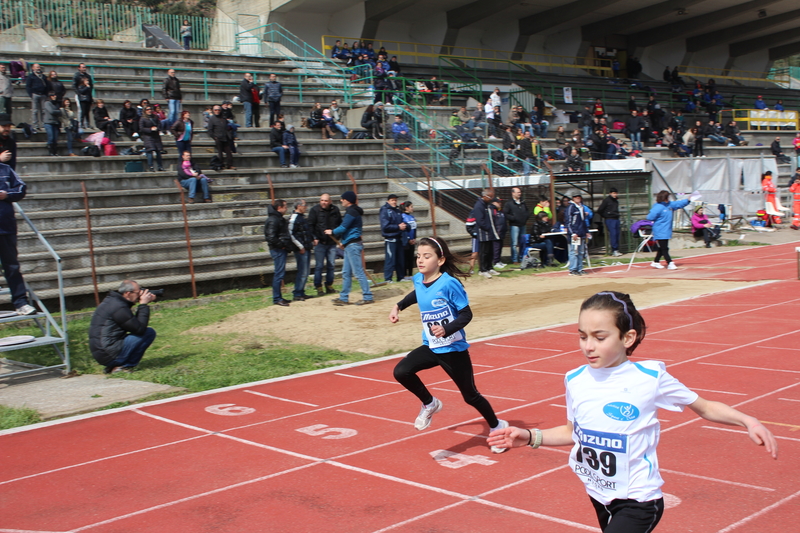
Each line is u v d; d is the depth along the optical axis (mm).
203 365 9297
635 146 30266
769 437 2625
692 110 39188
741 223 26172
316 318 12305
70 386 8430
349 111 26562
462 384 5410
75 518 4617
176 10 46000
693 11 40812
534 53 41844
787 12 42281
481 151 22922
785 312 10688
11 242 9328
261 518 4465
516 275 17344
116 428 6684
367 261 17438
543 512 4324
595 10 36844
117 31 31531
